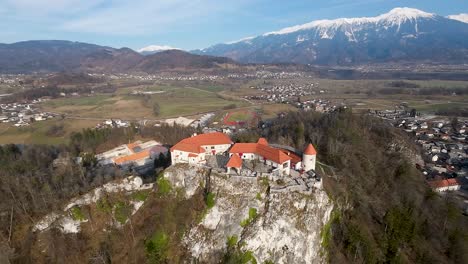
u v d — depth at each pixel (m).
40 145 197.62
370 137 177.38
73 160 148.75
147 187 111.81
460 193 158.25
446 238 112.31
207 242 95.50
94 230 101.88
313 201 95.06
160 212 103.38
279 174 101.31
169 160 142.00
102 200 106.19
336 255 95.75
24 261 92.69
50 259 93.44
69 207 103.50
